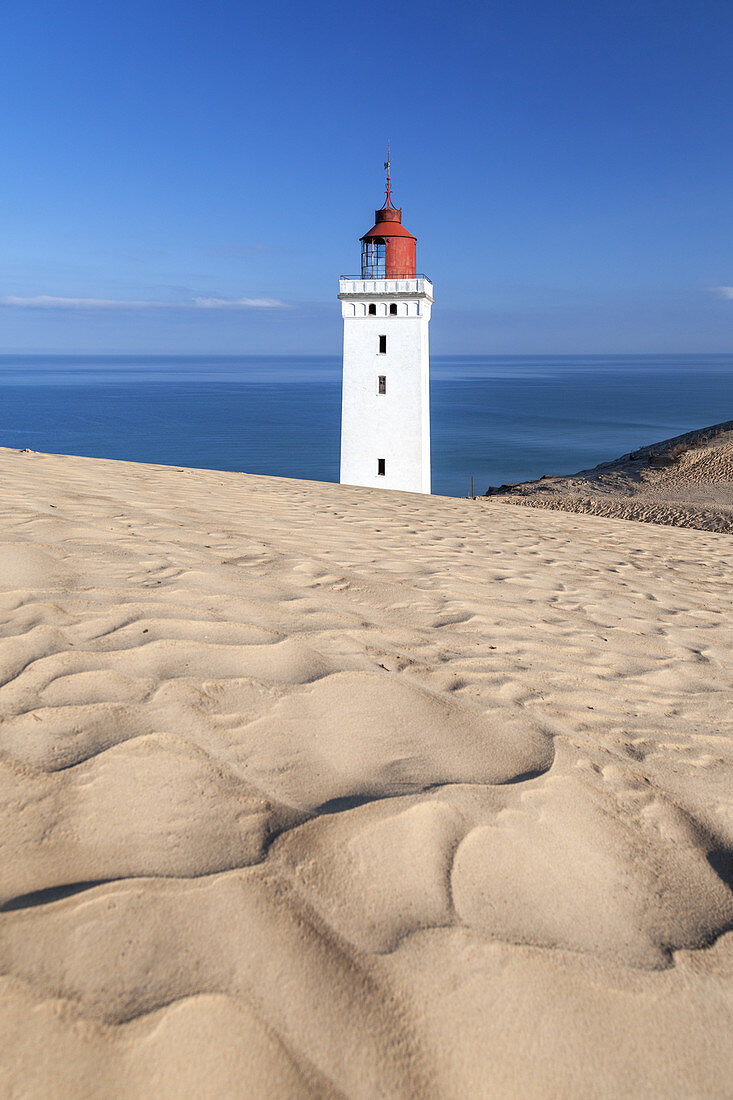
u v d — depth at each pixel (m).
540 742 2.54
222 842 1.73
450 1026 1.32
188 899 1.52
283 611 3.57
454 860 1.80
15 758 1.97
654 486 39.22
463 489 58.12
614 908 1.76
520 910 1.67
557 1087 1.25
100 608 3.16
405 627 3.74
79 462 9.66
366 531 7.18
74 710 2.27
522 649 3.79
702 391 194.88
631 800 2.28
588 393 191.12
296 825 1.82
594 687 3.39
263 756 2.17
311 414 132.88
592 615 5.02
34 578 3.44
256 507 7.79
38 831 1.69
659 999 1.49
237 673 2.71
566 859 1.91
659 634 4.81
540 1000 1.42
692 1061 1.36
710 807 2.33
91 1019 1.22
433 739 2.45
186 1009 1.26
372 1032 1.28
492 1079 1.24
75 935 1.39
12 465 7.80
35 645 2.69
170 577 3.81
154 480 8.93
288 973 1.38
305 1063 1.21
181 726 2.25
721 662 4.35
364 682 2.81
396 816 1.91
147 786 1.92
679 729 3.03
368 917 1.55
